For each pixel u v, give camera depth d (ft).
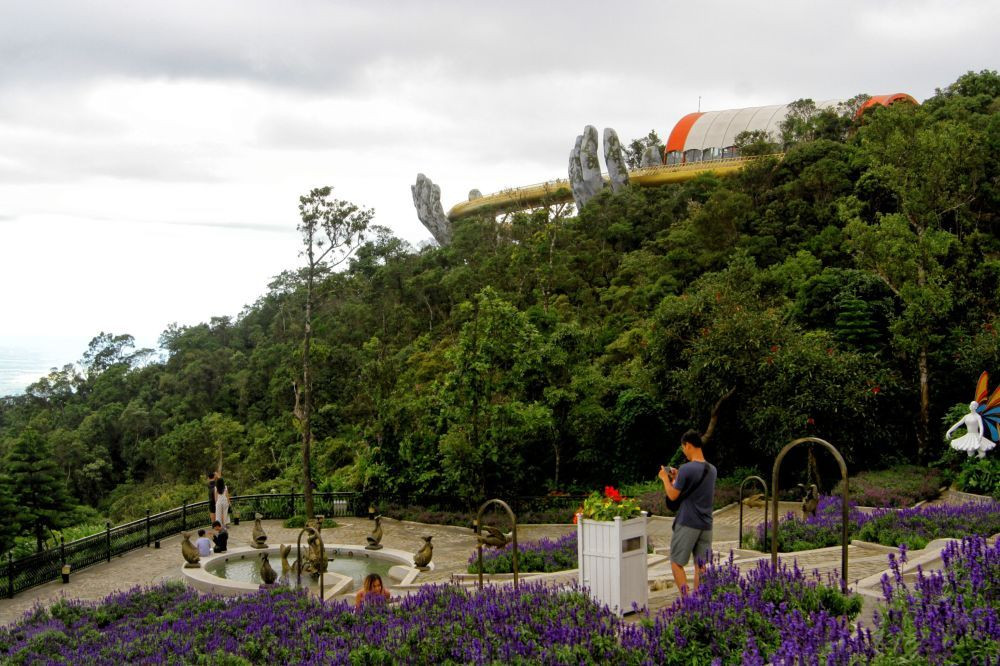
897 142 95.61
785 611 20.59
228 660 28.43
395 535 78.28
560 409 95.55
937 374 94.84
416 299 250.78
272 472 177.68
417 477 91.76
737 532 67.46
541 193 325.83
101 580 61.36
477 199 359.05
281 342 295.07
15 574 57.67
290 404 169.17
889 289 101.24
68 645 36.35
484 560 53.01
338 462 144.36
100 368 381.19
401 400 97.55
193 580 56.90
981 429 53.72
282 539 75.72
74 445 237.66
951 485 81.35
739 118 290.35
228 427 210.38
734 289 101.04
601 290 182.09
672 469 27.71
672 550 26.40
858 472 90.07
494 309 88.33
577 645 20.10
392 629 25.96
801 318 105.19
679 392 94.38
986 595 19.38
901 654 15.85
